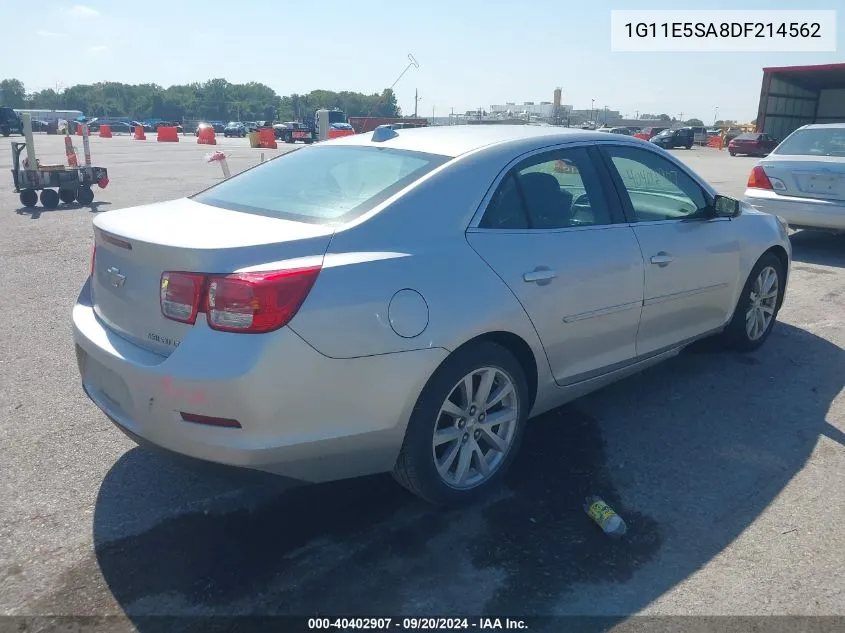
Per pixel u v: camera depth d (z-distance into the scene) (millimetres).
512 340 3379
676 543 3088
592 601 2729
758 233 5035
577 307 3627
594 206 3885
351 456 2926
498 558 2977
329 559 2957
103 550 2990
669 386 4746
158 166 20781
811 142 8734
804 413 4355
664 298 4188
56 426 4051
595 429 4137
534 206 3580
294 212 3225
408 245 3076
